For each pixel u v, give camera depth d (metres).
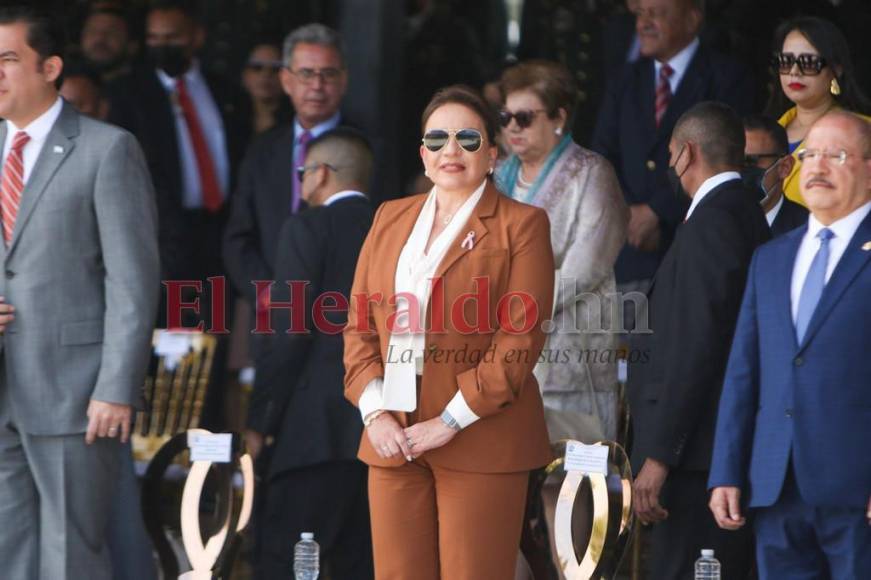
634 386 23.02
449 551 20.12
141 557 24.02
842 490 19.73
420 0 39.31
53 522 22.77
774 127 24.69
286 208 30.31
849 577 19.97
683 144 22.88
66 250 22.62
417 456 20.06
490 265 20.09
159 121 32.34
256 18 38.59
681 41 29.56
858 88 26.00
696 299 21.97
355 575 25.38
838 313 19.94
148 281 22.77
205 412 28.80
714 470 20.62
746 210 22.53
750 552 22.91
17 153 22.77
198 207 32.53
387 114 34.91
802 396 20.00
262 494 26.11
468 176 20.23
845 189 20.08
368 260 20.78
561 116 23.95
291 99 31.55
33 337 22.55
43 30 22.58
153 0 33.41
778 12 31.09
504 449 20.08
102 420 22.45
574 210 23.67
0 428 22.91
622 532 21.30
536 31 37.56
